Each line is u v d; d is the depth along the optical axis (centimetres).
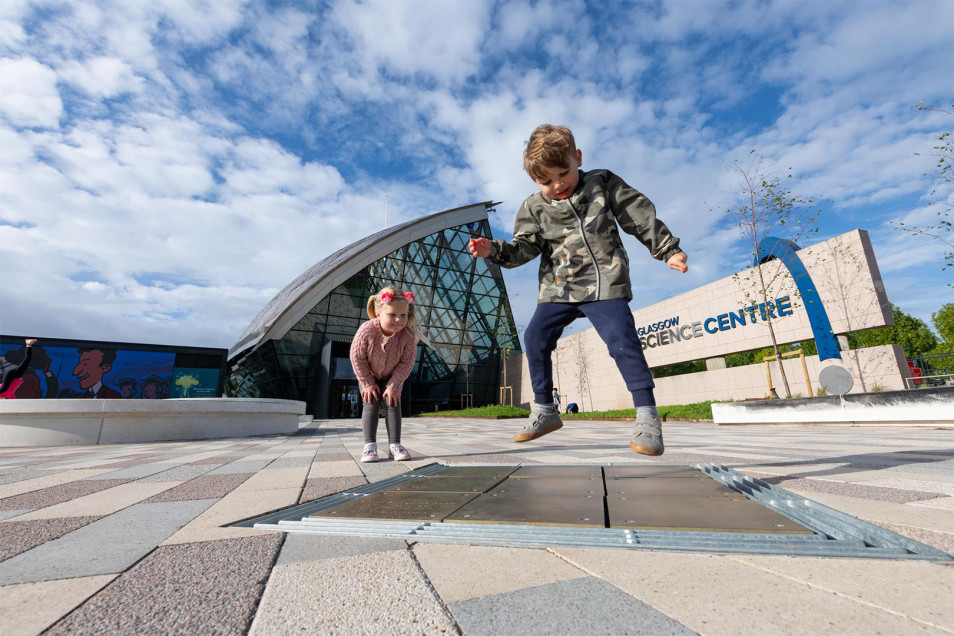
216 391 2286
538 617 75
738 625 69
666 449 408
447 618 75
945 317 2797
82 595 88
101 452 605
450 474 251
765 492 170
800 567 96
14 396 1933
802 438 593
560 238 256
